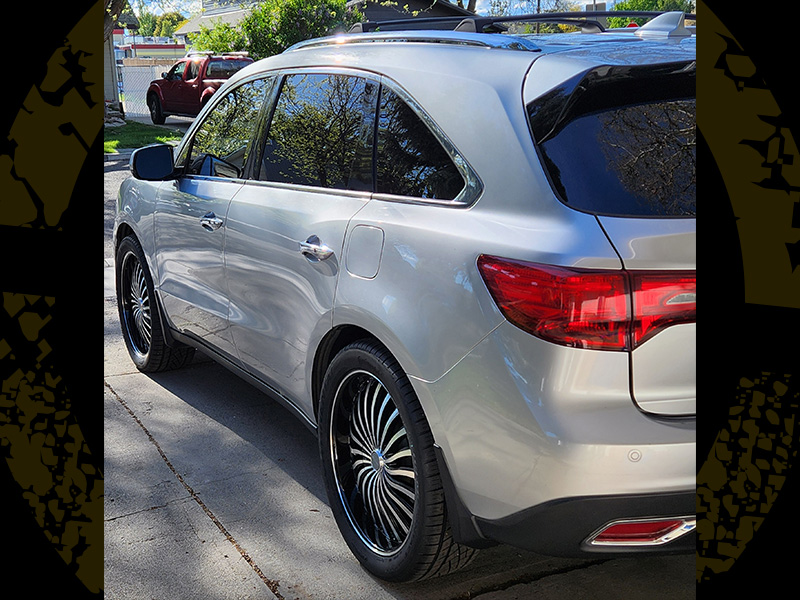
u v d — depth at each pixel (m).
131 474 3.71
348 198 3.07
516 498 2.33
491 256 2.36
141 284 4.93
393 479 2.85
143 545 3.17
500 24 3.30
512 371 2.28
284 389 3.54
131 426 4.21
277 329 3.45
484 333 2.35
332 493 3.12
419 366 2.54
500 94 2.57
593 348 2.17
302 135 3.46
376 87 3.08
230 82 4.20
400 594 2.85
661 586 2.90
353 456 3.07
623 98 2.46
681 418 2.23
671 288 2.18
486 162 2.53
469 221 2.51
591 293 2.16
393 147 2.93
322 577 2.96
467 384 2.40
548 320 2.20
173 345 4.73
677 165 2.37
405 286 2.63
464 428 2.43
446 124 2.71
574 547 2.31
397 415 2.78
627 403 2.20
